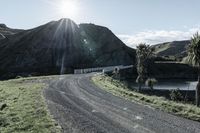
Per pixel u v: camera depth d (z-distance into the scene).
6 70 161.88
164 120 23.80
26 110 27.56
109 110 28.47
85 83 62.12
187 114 25.88
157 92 127.56
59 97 38.06
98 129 20.89
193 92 130.88
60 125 21.91
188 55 61.34
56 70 154.12
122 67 180.75
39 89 47.66
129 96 40.06
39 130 20.16
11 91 44.72
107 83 63.19
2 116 24.48
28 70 159.00
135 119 24.20
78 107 30.14
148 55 110.62
